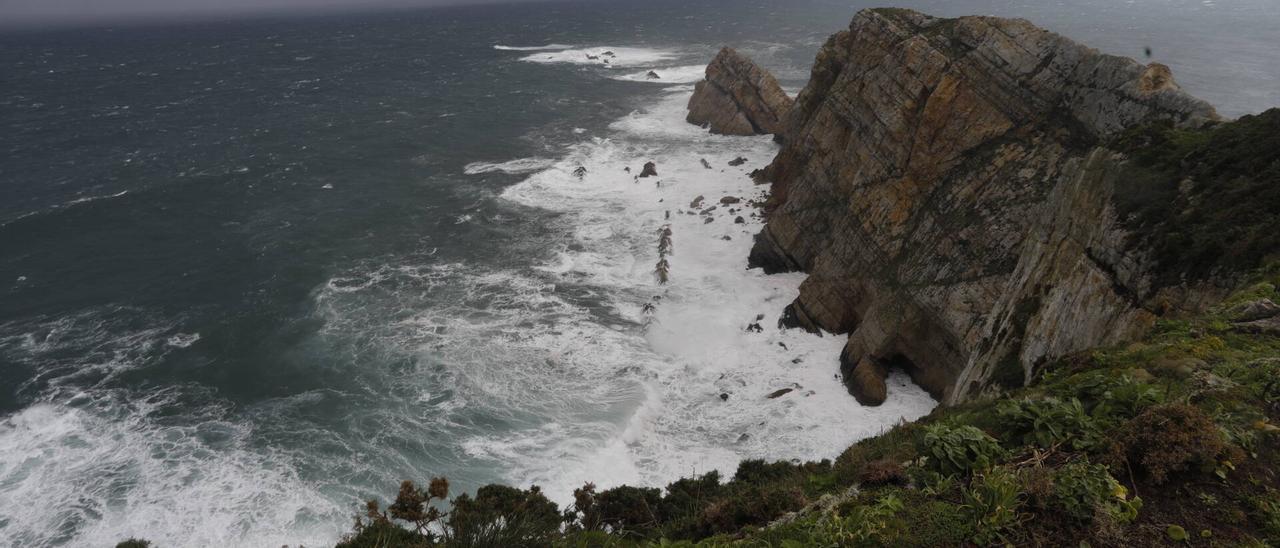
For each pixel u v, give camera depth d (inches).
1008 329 847.7
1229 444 327.6
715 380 1295.5
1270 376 380.2
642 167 2460.6
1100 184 808.9
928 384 1237.1
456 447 1127.0
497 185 2399.1
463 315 1544.0
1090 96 1180.5
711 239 1870.1
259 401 1283.2
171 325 1571.1
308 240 2003.0
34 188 2501.2
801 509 406.9
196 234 2086.6
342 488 1053.2
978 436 380.5
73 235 2092.8
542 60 5206.7
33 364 1429.6
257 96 4133.9
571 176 2423.7
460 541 455.8
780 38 5679.1
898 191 1411.2
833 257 1480.1
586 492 753.6
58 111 3846.0
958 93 1366.9
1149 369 437.1
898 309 1262.3
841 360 1339.8
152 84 4731.8
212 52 6811.0
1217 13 6210.6
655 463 1093.1
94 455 1149.1
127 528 992.2
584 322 1496.1
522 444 1130.7
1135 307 657.0
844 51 1923.0
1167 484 321.7
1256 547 282.4
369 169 2642.7
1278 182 631.8
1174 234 652.7
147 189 2440.9
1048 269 834.2
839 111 1660.9
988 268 1162.6
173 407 1278.3
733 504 471.8
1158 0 7760.8
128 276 1827.0
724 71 2942.9
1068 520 309.1
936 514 331.0
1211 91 3061.0
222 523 994.1
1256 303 484.4
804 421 1165.7
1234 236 612.7
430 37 7534.5
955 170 1352.1
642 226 1977.1
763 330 1455.5
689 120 3065.9
